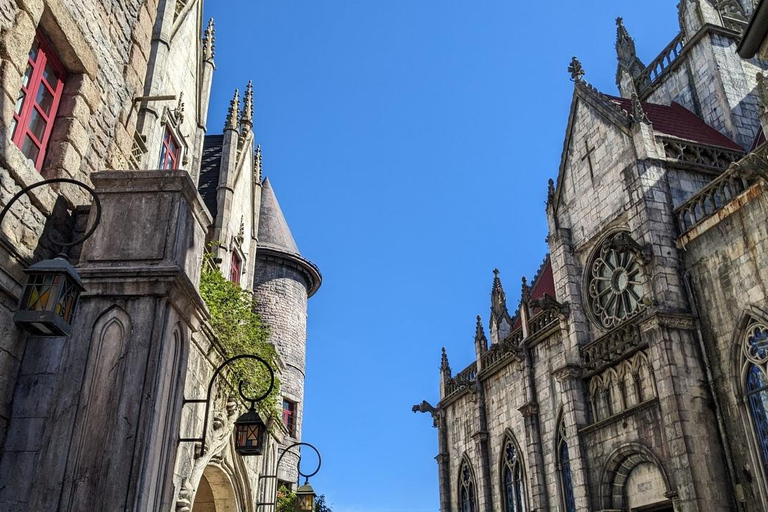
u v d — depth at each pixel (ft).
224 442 53.72
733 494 61.31
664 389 65.77
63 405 29.55
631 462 73.10
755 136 91.91
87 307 31.37
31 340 30.81
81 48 37.42
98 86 40.09
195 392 47.47
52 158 35.60
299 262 130.00
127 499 27.89
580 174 90.84
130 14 45.60
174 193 34.04
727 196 69.87
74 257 34.06
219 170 91.81
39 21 34.12
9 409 29.50
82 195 37.27
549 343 93.15
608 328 80.84
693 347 67.72
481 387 110.32
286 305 125.70
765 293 61.46
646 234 73.87
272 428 72.33
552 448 88.79
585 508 76.02
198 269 36.32
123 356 30.40
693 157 81.30
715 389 65.21
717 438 63.93
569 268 88.53
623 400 75.46
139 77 46.52
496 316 116.67
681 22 107.24
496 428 104.32
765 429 59.82
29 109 34.40
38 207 32.17
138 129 59.62
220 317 54.75
